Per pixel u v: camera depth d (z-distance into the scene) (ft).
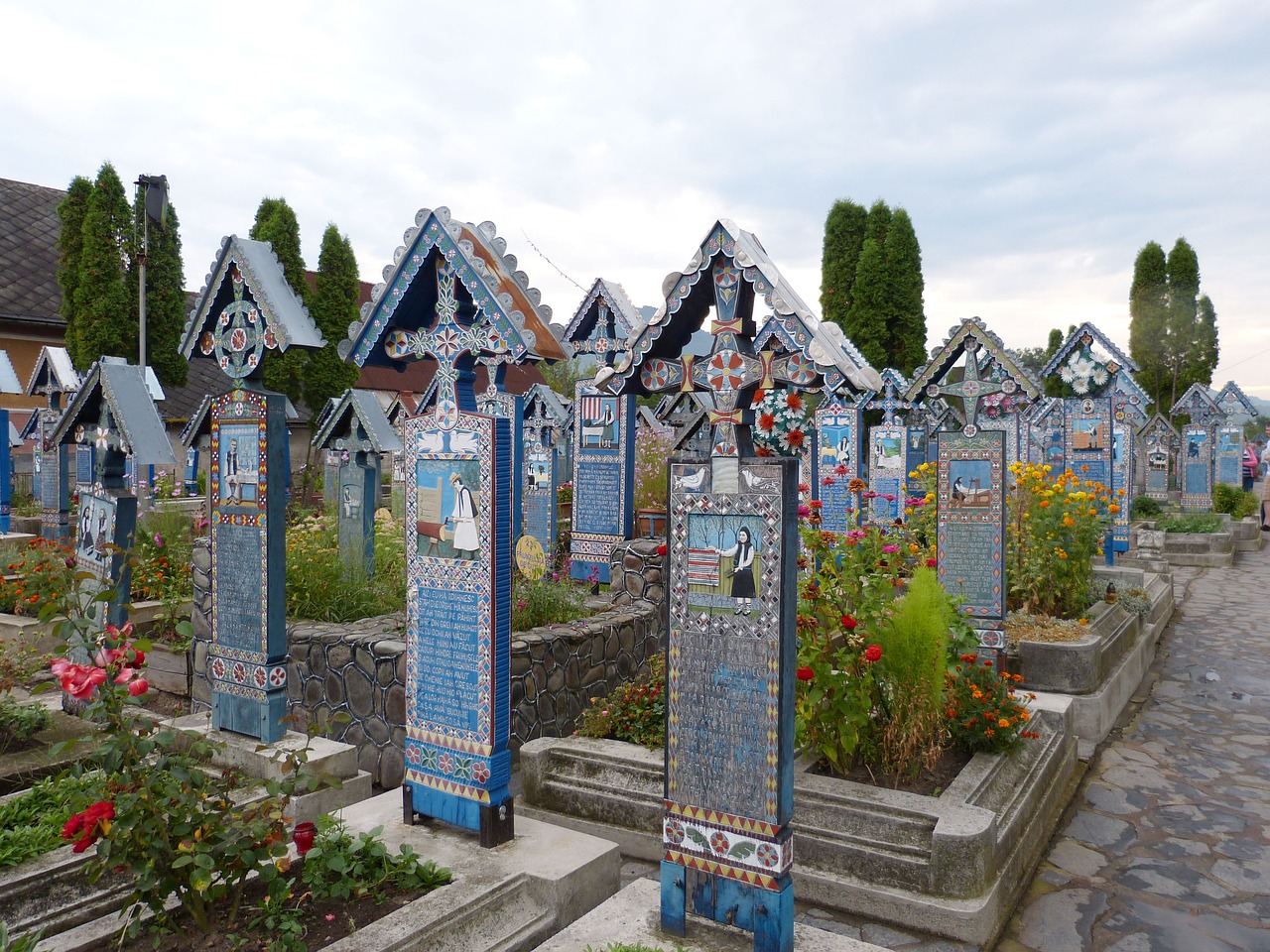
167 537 30.89
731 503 11.40
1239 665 32.14
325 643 20.81
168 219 67.67
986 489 23.39
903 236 78.07
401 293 15.15
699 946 11.54
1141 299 117.80
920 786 15.99
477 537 14.05
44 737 17.92
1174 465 106.93
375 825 14.99
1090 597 30.63
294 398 84.64
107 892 12.89
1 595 28.99
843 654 16.35
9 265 74.28
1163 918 14.64
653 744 17.84
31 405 70.74
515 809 17.93
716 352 11.85
